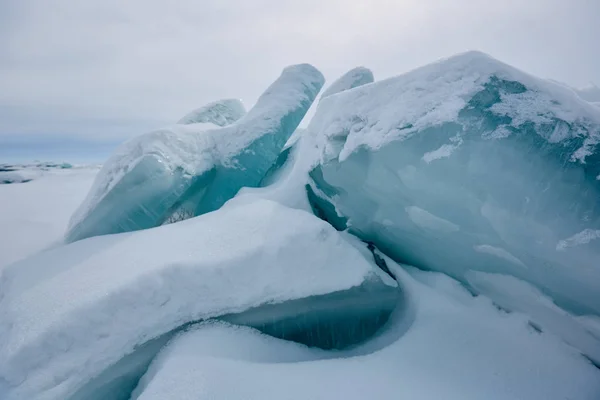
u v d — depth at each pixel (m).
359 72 6.81
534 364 2.17
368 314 2.80
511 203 2.06
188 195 4.74
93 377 2.15
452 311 2.69
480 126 2.13
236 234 2.97
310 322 2.68
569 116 1.96
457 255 2.71
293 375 2.12
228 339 2.40
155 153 4.09
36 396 1.95
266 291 2.60
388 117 2.58
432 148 2.30
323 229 2.92
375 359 2.30
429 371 2.18
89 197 4.52
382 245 3.58
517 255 2.19
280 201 4.09
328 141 3.22
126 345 2.27
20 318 2.30
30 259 3.35
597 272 1.79
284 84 5.99
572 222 1.84
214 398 1.89
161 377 2.01
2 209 10.21
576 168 1.85
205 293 2.52
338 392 1.98
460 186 2.25
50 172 23.47
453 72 2.37
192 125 5.46
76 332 2.17
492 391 2.01
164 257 2.73
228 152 5.18
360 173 2.88
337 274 2.75
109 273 2.62
